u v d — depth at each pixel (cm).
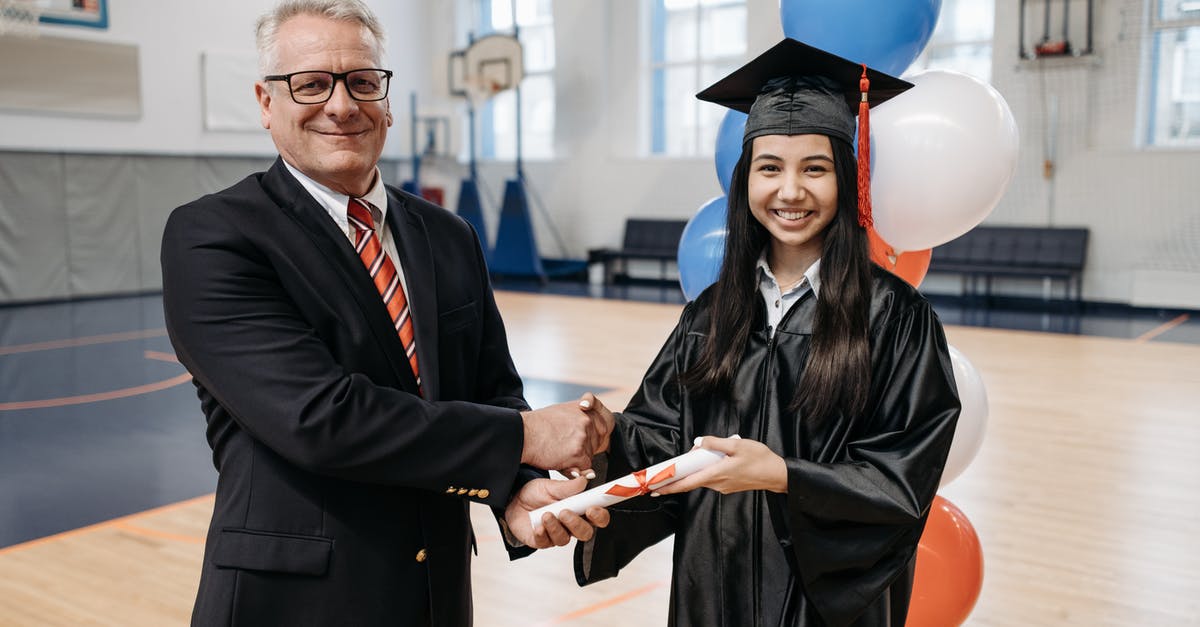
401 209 159
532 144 1356
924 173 211
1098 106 959
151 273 1123
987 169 211
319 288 143
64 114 1044
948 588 212
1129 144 952
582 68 1278
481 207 1277
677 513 163
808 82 143
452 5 1371
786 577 145
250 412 135
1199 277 913
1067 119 973
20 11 991
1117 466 448
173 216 144
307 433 132
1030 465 450
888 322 142
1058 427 517
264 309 138
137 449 488
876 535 137
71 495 416
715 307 152
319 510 142
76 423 539
